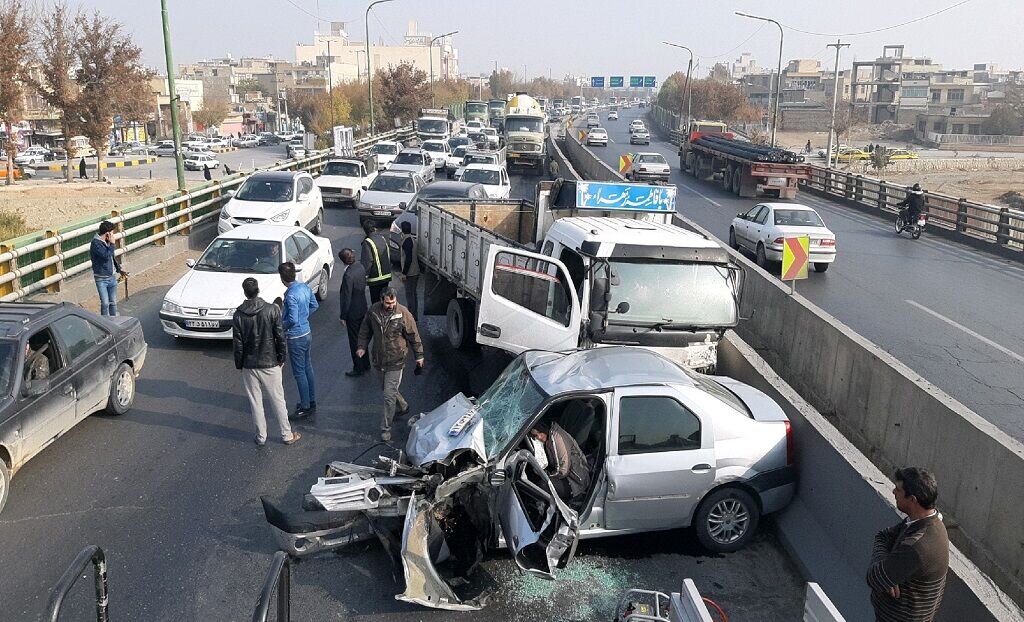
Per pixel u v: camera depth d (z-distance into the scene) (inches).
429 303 534.0
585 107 7362.2
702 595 244.5
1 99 1573.6
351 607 233.3
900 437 298.7
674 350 357.4
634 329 351.3
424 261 536.4
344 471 261.1
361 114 2768.2
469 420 262.5
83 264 585.3
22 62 1690.5
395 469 254.2
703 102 4124.0
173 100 828.0
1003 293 677.9
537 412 252.2
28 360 302.5
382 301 341.4
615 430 255.8
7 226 902.4
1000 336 535.8
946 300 644.1
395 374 346.3
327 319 550.9
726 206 1228.5
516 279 369.7
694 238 382.6
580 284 367.2
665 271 361.1
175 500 292.0
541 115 1950.1
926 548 175.2
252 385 333.1
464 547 250.4
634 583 249.4
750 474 267.4
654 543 275.1
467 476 242.5
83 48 1704.0
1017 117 4239.7
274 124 4872.0
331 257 611.8
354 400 399.9
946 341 520.7
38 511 281.9
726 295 365.1
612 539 276.7
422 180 1034.1
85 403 336.2
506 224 585.0
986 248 918.4
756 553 272.1
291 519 253.6
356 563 256.4
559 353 303.3
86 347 341.1
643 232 384.5
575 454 264.1
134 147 2851.9
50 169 2084.2
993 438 239.9
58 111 1824.6
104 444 338.6
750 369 348.5
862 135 4626.0
